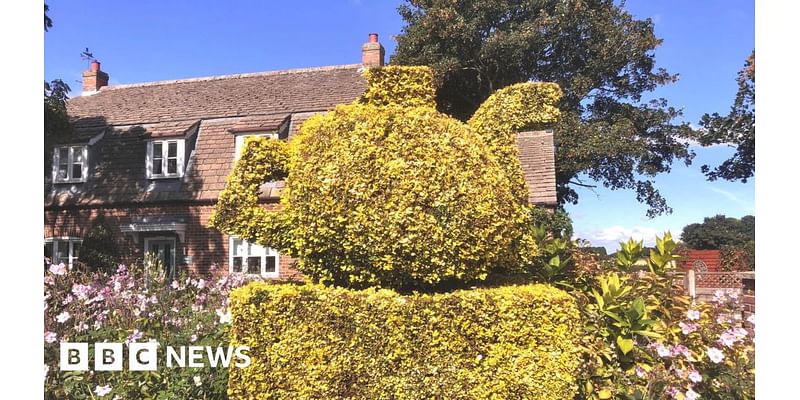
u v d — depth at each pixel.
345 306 3.86
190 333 4.57
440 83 17.66
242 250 12.17
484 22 17.89
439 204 3.91
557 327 3.84
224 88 15.55
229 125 13.40
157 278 5.92
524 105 4.88
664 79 19.42
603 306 4.50
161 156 13.33
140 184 13.02
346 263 4.12
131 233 12.70
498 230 4.07
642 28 18.69
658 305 4.71
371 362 3.79
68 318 4.73
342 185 4.00
